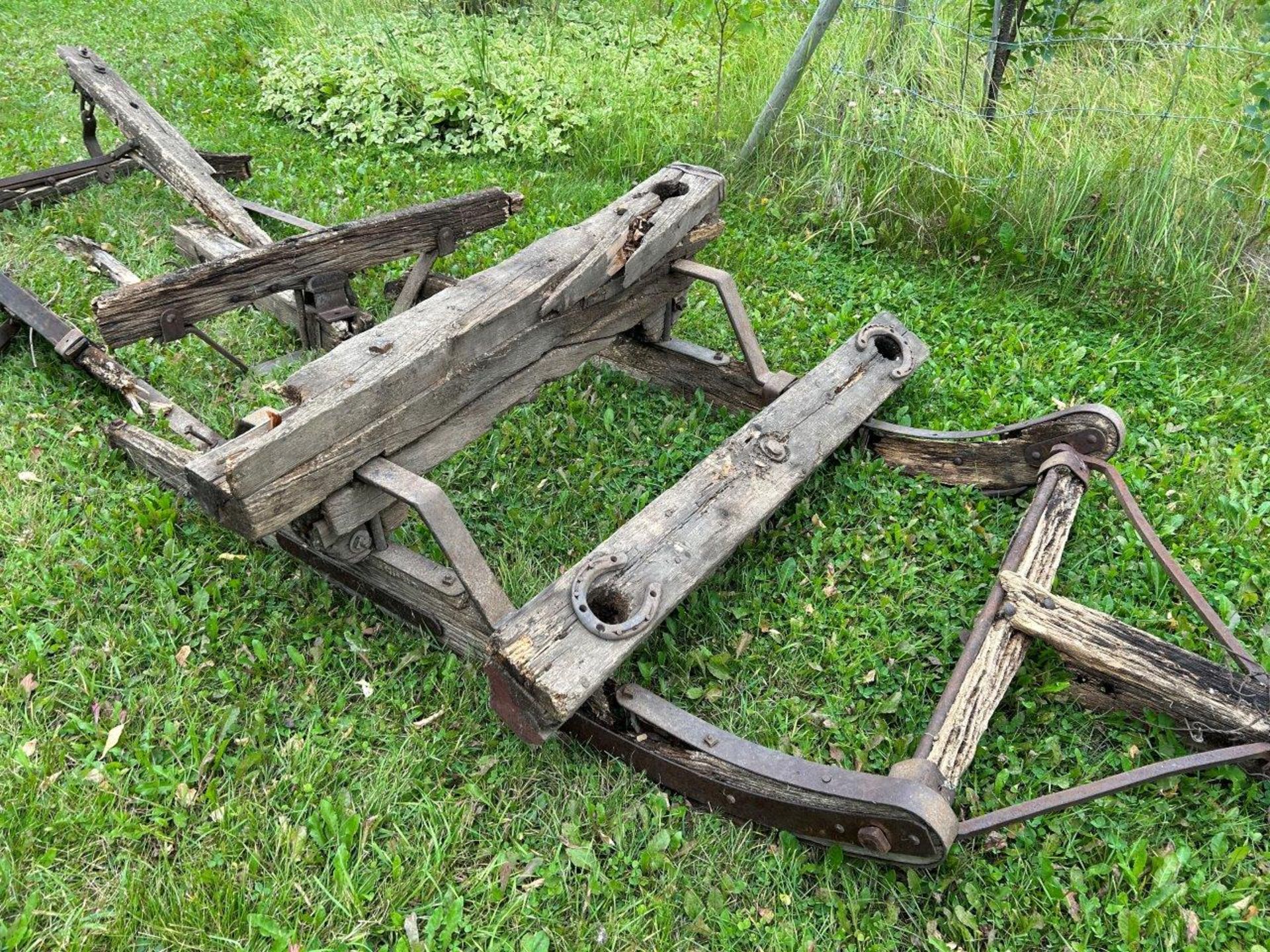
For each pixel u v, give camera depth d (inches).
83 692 114.7
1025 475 144.8
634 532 112.6
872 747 112.3
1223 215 201.5
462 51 309.7
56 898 94.8
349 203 241.1
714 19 333.4
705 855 101.5
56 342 160.7
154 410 156.0
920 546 140.9
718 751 100.6
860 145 233.5
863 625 128.1
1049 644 111.2
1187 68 233.0
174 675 116.7
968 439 147.3
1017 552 121.6
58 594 127.2
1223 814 105.0
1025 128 222.5
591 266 128.6
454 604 113.0
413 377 110.7
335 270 165.6
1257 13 225.3
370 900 95.8
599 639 99.7
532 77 293.1
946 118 230.1
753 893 98.5
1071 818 105.6
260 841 100.2
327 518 108.2
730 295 151.9
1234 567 140.3
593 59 314.5
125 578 129.4
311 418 100.4
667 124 269.6
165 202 234.5
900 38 249.1
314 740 110.7
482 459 156.2
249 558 133.2
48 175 227.6
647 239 136.6
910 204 228.1
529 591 132.3
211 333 185.8
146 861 97.2
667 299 157.3
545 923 95.3
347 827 100.0
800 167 247.0
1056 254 209.5
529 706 98.4
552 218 233.6
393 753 109.7
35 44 354.9
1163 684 106.3
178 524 139.2
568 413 167.8
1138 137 213.6
